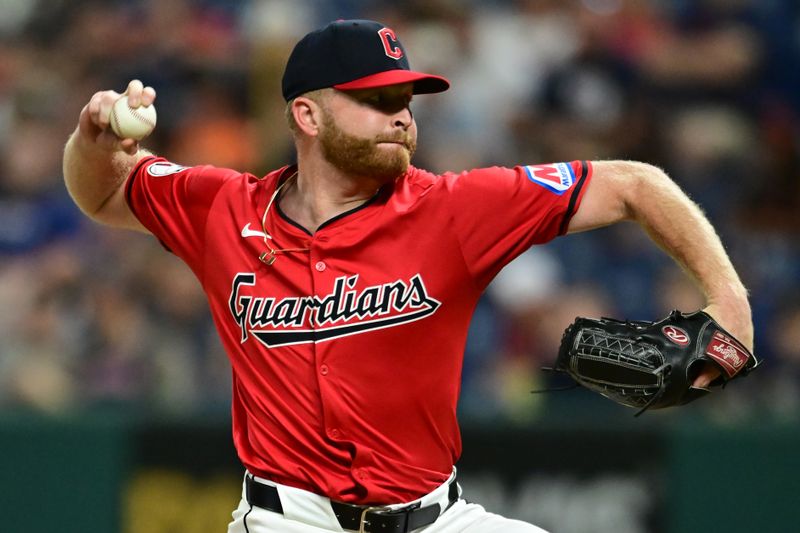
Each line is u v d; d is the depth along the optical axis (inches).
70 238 1417.3
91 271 1350.9
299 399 520.4
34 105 1614.2
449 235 512.4
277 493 527.8
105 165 569.3
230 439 973.8
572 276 1376.7
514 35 1644.9
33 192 1501.0
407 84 522.0
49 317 1311.5
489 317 1322.6
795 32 1674.5
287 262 527.2
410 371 515.2
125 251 1363.2
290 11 1662.2
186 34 1664.6
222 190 553.0
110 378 1259.2
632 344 498.3
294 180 551.8
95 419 983.0
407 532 524.7
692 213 510.3
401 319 510.3
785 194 1528.1
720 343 493.4
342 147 518.0
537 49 1636.3
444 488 536.4
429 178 533.3
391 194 526.6
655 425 963.3
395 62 522.0
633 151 1560.0
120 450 978.1
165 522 970.1
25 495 976.3
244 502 548.4
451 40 1628.9
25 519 973.8
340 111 518.6
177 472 973.8
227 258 542.9
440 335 517.0
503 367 1278.3
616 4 1688.0
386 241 516.1
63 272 1349.7
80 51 1681.8
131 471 976.3
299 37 1633.9
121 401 1179.9
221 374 1256.8
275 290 529.0
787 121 1616.6
